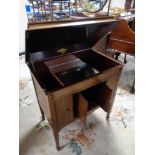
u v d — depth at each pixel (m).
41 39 1.01
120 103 1.76
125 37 1.81
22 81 2.12
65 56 1.26
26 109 1.64
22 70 2.39
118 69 1.13
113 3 3.16
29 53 1.01
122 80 2.22
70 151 1.24
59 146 1.23
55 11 2.42
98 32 1.23
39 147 1.27
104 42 2.02
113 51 2.06
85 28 1.17
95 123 1.50
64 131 1.41
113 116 1.58
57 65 1.26
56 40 1.10
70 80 1.21
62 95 0.90
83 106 1.01
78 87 0.96
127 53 1.90
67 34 1.13
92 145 1.29
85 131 1.41
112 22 1.05
